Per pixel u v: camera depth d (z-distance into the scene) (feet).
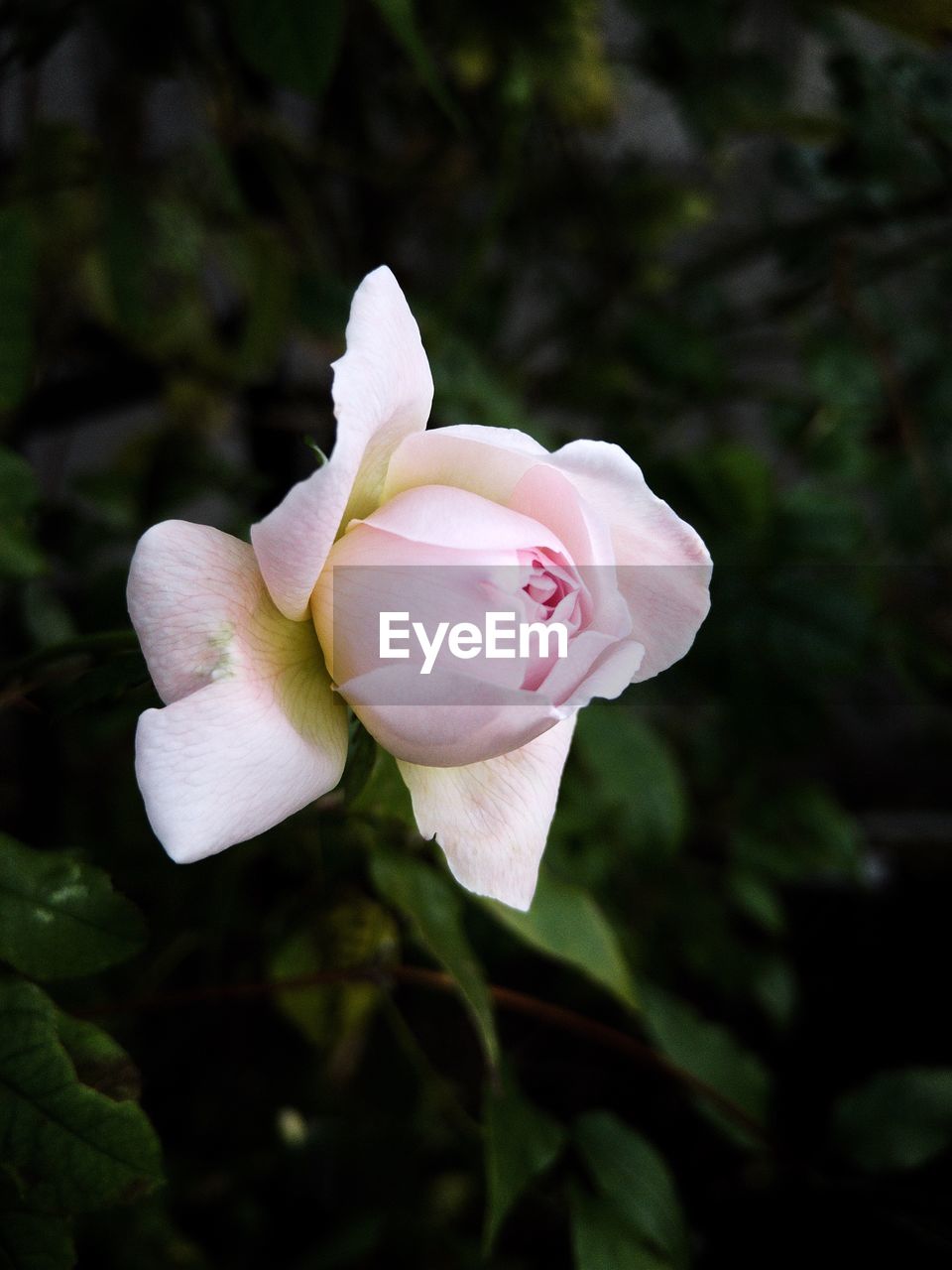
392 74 1.80
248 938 1.39
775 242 1.95
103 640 0.96
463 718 0.84
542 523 0.91
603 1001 1.79
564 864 1.20
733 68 1.85
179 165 1.55
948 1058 2.19
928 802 2.90
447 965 1.02
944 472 1.99
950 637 1.96
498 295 1.98
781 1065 2.18
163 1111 1.59
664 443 2.21
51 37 1.26
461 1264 1.50
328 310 1.41
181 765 0.81
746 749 1.66
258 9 1.05
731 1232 1.37
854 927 2.54
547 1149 1.12
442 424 1.38
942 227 2.16
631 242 2.04
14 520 1.08
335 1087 1.62
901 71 1.70
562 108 1.73
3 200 1.40
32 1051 0.88
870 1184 1.30
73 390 1.73
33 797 1.57
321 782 0.87
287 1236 1.51
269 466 1.69
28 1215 0.87
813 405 1.98
